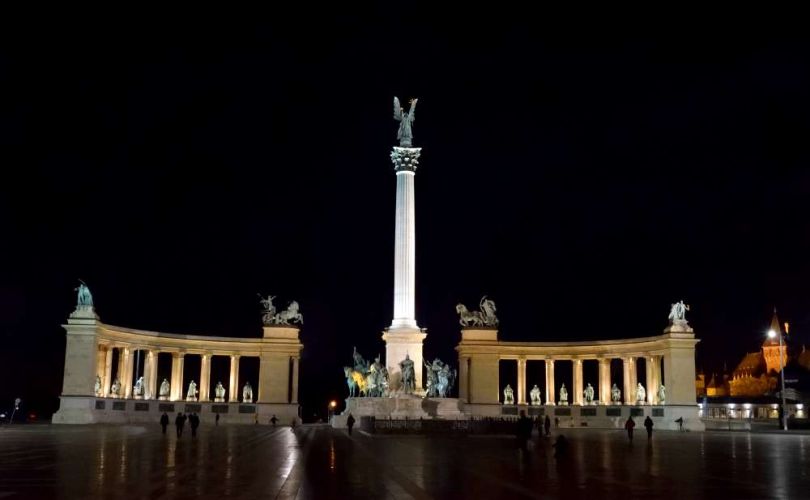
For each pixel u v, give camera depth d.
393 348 78.38
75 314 82.06
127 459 34.72
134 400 86.56
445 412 75.31
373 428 60.97
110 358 86.62
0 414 106.88
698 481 26.98
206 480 26.42
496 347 98.56
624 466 33.12
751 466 33.50
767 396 126.06
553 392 98.81
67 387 80.75
